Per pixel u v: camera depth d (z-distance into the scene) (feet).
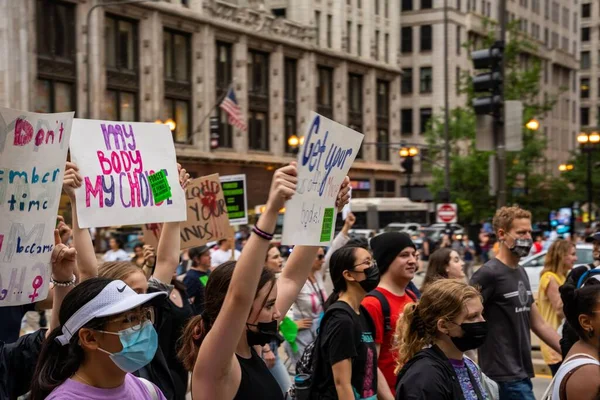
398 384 13.62
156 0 135.33
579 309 13.32
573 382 12.71
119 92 134.62
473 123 145.07
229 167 155.43
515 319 20.79
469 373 14.01
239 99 158.30
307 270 15.25
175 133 146.10
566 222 107.86
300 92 175.52
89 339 10.71
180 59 147.95
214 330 11.38
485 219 141.08
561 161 307.99
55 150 13.08
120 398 11.03
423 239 104.58
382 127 207.92
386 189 209.26
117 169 16.63
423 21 239.30
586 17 376.68
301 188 12.14
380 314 18.22
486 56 43.11
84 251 15.85
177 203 17.61
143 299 10.71
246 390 12.14
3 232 12.66
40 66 120.57
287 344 28.14
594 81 377.71
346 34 191.31
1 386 13.08
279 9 179.83
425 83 240.53
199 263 29.30
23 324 49.01
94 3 128.67
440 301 13.56
